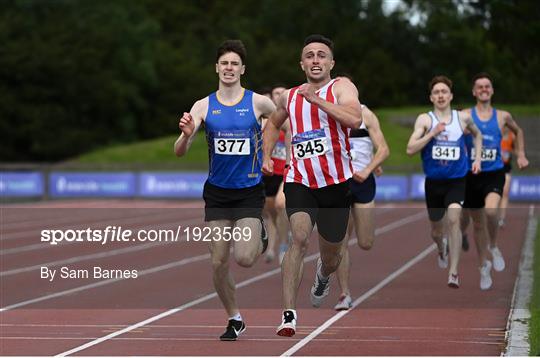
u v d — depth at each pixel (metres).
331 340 19.92
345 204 19.39
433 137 27.58
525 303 24.83
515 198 73.75
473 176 29.97
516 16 54.66
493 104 151.50
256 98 19.84
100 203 82.06
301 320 22.84
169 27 198.00
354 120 18.31
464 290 28.47
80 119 155.88
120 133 162.50
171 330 21.55
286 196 19.20
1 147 145.75
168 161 110.31
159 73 170.12
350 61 196.88
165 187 84.75
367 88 188.75
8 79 146.88
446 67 190.50
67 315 24.03
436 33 192.25
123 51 163.62
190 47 183.62
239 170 19.72
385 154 24.36
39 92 147.62
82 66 152.38
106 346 19.30
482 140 29.84
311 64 19.09
